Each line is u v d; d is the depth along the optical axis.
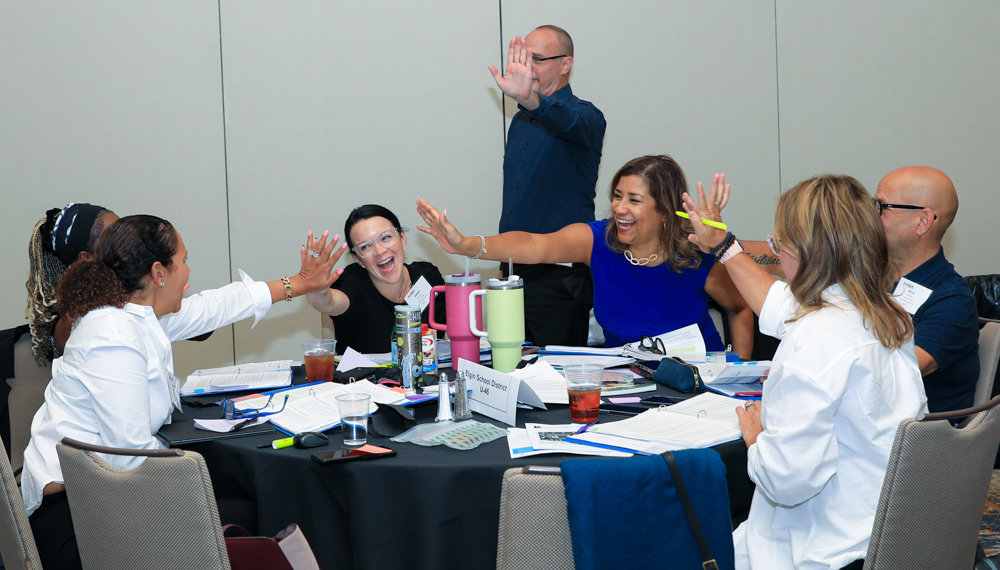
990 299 3.51
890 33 4.15
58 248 2.06
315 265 2.31
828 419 1.25
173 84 3.56
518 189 3.03
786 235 1.38
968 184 4.32
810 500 1.35
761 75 4.04
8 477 1.30
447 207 3.85
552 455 1.34
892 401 1.33
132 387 1.52
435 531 1.30
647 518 1.07
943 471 1.22
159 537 1.20
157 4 3.51
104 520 1.25
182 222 3.62
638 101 3.93
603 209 3.96
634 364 2.04
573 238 2.56
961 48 4.23
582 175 3.03
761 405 1.37
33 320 2.08
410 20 3.72
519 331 1.96
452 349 2.02
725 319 2.78
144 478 1.18
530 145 2.99
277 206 3.70
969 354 1.88
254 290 2.24
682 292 2.51
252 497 1.51
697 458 1.12
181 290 1.77
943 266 1.98
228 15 3.57
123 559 1.25
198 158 3.61
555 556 1.07
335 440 1.49
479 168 3.86
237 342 3.76
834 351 1.26
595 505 1.04
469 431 1.50
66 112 3.49
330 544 1.40
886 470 1.19
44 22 3.44
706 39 3.96
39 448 1.61
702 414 1.56
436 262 3.87
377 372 2.00
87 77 3.49
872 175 4.22
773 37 4.03
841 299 1.35
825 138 4.14
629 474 1.07
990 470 1.33
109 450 1.22
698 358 2.14
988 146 4.32
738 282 1.92
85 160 3.53
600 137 2.98
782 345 1.33
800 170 4.14
